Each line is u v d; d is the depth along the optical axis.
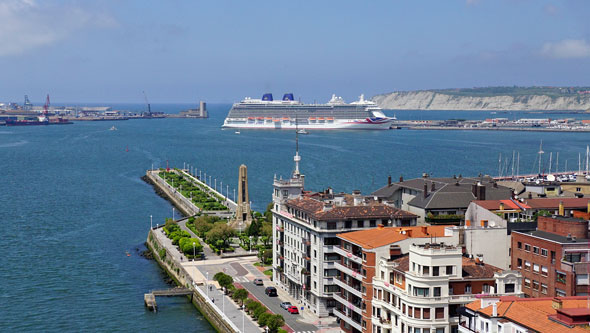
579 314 119.94
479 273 159.25
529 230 182.88
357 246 186.25
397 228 188.88
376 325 172.62
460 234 179.38
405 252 175.25
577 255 162.00
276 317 193.25
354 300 186.50
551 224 176.88
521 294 154.00
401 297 159.75
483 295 148.62
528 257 172.75
